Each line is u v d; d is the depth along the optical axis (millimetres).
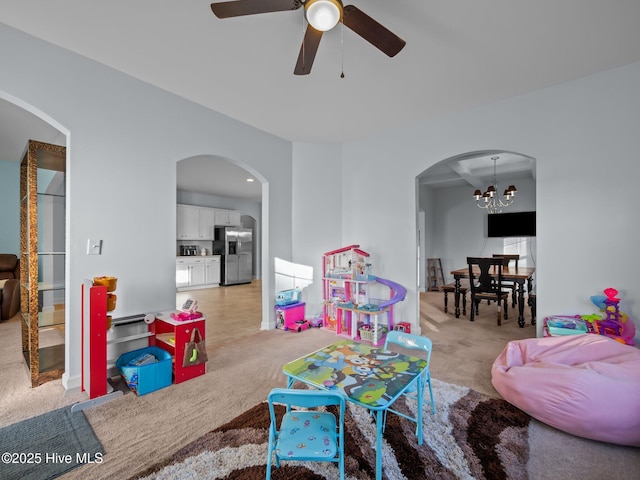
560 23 2066
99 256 2486
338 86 2881
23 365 2719
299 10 1925
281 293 4020
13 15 1977
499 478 1432
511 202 6867
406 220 3824
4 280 4473
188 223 7715
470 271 4414
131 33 2148
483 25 2084
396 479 1420
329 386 1425
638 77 2553
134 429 1812
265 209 4031
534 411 1868
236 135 3605
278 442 1273
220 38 2199
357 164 4270
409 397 2145
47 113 2236
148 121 2803
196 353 2496
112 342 2357
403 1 1866
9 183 5047
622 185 2617
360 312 3439
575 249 2809
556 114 2896
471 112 3354
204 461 1531
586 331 2561
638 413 1602
